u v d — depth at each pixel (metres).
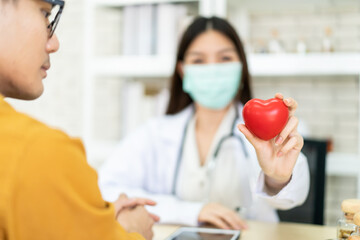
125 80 2.75
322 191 1.66
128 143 1.75
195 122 1.70
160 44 2.45
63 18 3.15
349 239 0.78
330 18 2.49
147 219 1.03
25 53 0.59
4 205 0.49
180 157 1.63
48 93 3.20
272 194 0.99
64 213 0.52
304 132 2.13
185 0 2.40
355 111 2.50
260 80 2.63
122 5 2.53
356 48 2.46
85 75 2.56
